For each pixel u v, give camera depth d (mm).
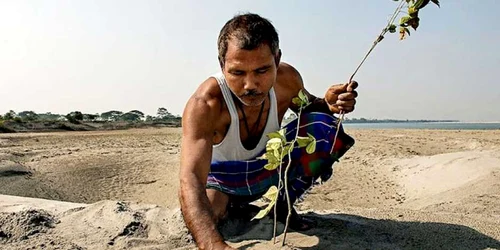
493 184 5238
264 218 2988
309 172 2771
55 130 27547
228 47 2094
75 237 2910
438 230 2873
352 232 2832
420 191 6762
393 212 3418
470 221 3119
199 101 2391
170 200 7086
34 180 8023
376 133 19797
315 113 2701
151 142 15336
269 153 2178
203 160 2252
